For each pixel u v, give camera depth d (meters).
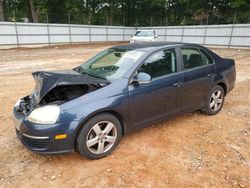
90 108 2.83
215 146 3.42
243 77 8.77
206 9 36.19
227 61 4.77
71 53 17.61
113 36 29.67
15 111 3.17
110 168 2.89
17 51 18.61
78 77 3.19
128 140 3.57
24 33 21.31
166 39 27.61
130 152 3.24
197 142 3.53
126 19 44.72
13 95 6.08
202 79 4.09
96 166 2.93
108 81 3.18
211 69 4.27
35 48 21.14
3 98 5.80
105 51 4.21
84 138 2.87
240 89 6.86
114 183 2.62
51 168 2.90
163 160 3.06
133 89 3.19
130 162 3.02
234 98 5.86
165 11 44.09
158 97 3.47
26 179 2.70
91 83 2.98
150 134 3.77
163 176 2.74
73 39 25.69
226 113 4.73
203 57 4.26
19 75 8.88
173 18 43.94
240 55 16.53
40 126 2.66
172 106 3.73
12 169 2.88
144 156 3.15
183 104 3.89
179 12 43.31
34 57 14.91
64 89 3.14
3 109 4.99
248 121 4.34
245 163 3.01
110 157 3.12
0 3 28.39
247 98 5.87
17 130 3.13
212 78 4.29
